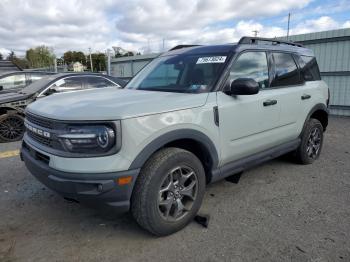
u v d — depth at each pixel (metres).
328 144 6.07
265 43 3.89
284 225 2.90
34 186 3.92
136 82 3.82
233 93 2.98
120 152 2.29
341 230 2.80
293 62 4.18
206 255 2.46
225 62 3.20
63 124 2.35
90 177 2.26
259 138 3.50
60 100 2.93
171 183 2.65
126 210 2.44
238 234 2.75
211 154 2.94
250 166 3.52
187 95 2.85
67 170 2.30
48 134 2.47
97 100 2.72
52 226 2.93
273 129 3.73
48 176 2.41
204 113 2.81
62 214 3.17
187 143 2.90
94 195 2.29
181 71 3.44
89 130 2.27
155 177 2.49
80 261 2.40
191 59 3.54
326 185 3.88
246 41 3.56
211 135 2.89
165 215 2.66
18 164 4.84
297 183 3.95
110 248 2.57
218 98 2.98
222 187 3.82
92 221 3.02
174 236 2.74
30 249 2.56
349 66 10.34
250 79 2.94
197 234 2.76
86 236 2.75
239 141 3.25
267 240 2.65
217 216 3.09
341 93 10.67
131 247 2.58
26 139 2.92
